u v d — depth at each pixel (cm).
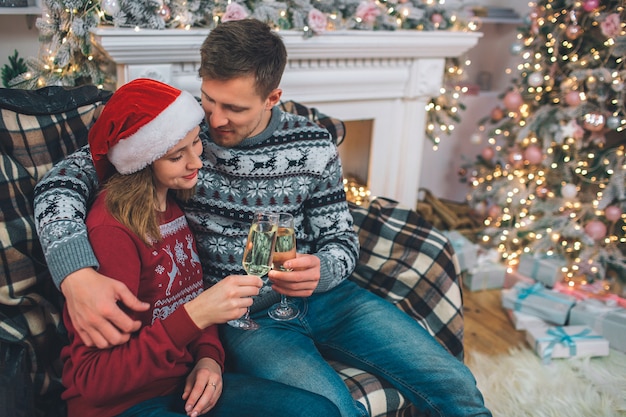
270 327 140
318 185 149
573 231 261
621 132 276
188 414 109
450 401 134
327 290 148
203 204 140
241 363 135
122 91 111
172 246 122
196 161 117
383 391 138
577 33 251
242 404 115
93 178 125
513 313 242
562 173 269
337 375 129
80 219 111
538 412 186
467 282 272
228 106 127
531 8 297
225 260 142
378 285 173
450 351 167
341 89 242
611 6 247
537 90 269
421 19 248
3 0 197
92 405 108
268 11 203
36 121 134
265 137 140
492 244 296
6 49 213
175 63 199
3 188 123
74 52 192
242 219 142
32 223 125
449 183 346
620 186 248
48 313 128
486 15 307
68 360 110
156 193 120
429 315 168
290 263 125
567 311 235
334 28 225
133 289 108
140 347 104
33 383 123
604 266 258
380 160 271
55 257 103
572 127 253
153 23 184
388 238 178
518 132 273
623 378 207
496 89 344
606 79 242
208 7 196
